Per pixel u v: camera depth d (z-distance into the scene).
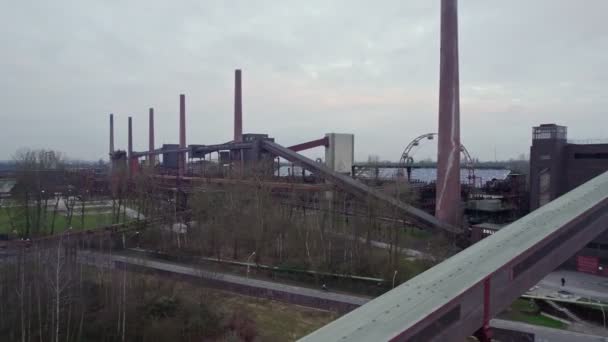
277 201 64.94
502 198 75.69
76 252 39.84
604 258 49.25
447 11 63.75
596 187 19.47
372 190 62.78
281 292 41.34
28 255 38.97
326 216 58.28
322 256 49.56
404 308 10.18
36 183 72.25
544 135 58.56
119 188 92.75
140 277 41.09
